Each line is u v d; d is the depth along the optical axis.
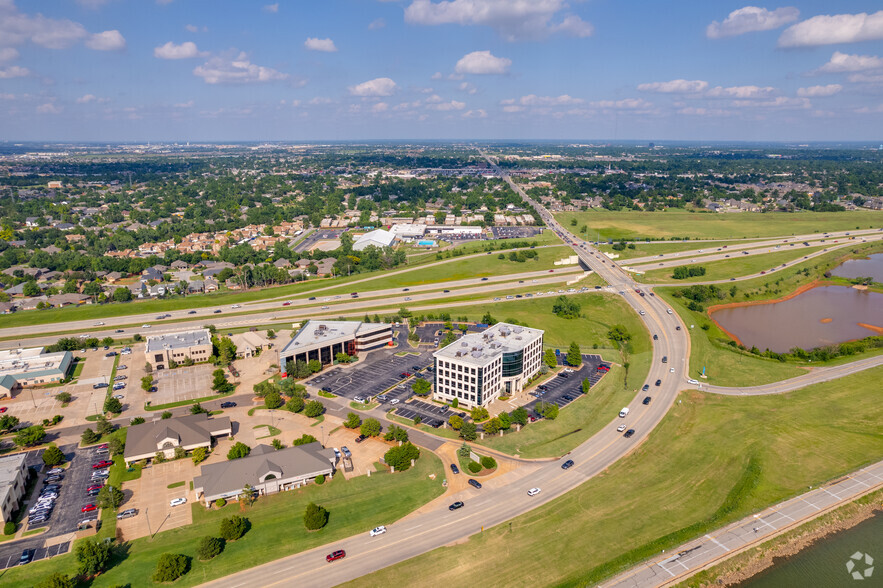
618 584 121.75
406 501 150.75
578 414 199.00
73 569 126.75
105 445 180.25
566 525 141.00
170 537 137.50
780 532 139.75
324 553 131.75
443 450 176.38
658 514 145.75
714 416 197.50
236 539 136.12
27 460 173.00
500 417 185.88
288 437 184.50
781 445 178.00
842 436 183.38
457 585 121.62
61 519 145.12
